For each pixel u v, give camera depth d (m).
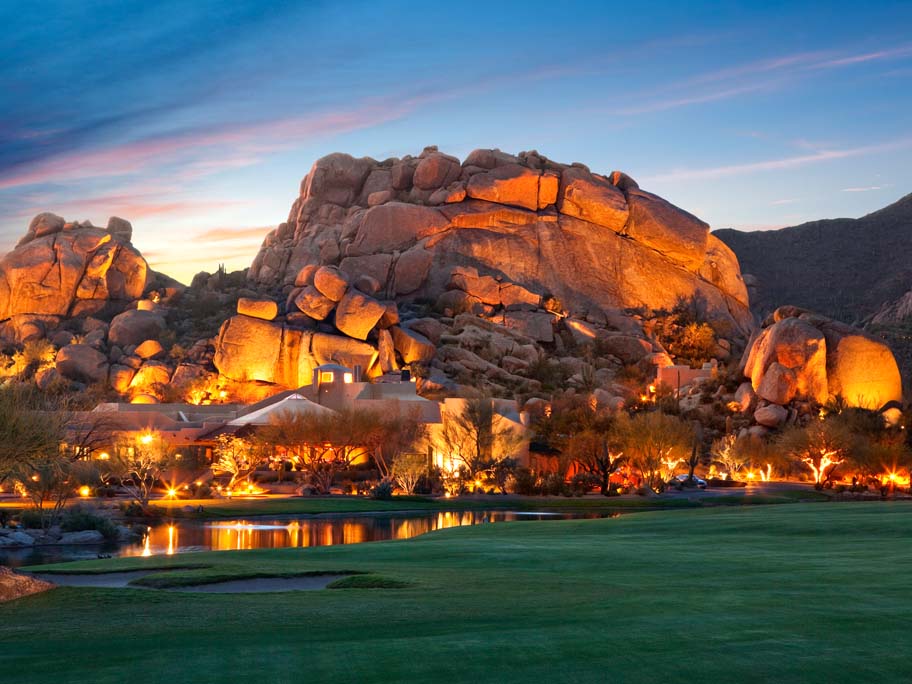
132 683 12.58
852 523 42.62
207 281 199.12
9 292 165.00
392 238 186.12
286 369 139.25
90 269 171.38
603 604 18.75
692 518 51.62
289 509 68.81
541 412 121.81
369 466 95.06
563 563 28.91
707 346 182.12
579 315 185.25
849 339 129.00
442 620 17.30
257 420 90.19
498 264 189.12
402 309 172.12
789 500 86.69
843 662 12.79
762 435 119.38
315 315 144.88
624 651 13.62
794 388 123.88
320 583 24.53
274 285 192.88
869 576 22.78
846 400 122.94
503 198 198.00
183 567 28.11
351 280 172.88
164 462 73.62
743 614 16.77
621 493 91.56
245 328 141.00
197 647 14.97
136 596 20.86
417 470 84.44
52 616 18.50
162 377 142.25
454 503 77.75
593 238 198.12
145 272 180.00
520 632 15.34
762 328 141.25
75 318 167.62
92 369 144.00
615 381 153.88
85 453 70.88
